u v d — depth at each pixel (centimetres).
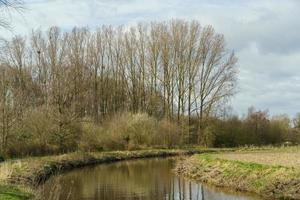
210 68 7394
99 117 7575
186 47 7475
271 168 2798
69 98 6656
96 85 8125
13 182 2672
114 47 8256
